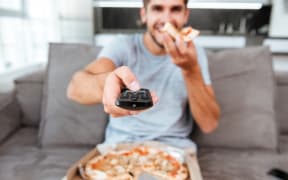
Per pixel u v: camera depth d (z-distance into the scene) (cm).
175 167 66
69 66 100
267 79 99
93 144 99
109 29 218
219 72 99
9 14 147
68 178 60
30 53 173
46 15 196
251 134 95
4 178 73
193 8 209
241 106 96
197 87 77
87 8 209
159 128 88
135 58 91
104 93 47
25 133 107
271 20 208
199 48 99
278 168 82
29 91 113
